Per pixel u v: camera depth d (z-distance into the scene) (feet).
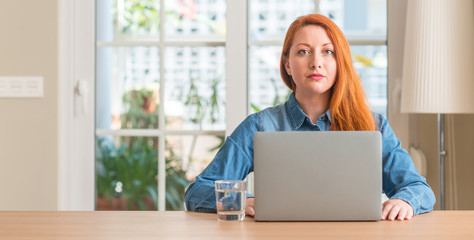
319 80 5.15
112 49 9.43
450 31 7.52
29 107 9.12
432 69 7.50
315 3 9.30
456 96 7.45
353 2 9.43
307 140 4.20
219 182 4.29
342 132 4.21
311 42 5.15
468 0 7.57
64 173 9.24
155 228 4.00
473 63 7.52
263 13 9.30
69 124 9.25
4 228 4.01
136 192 9.46
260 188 4.23
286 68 5.58
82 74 9.30
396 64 8.88
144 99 9.45
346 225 4.09
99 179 9.43
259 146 4.22
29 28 9.14
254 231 3.88
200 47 9.35
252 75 9.29
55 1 9.12
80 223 4.22
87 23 9.29
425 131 8.79
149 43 9.39
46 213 4.71
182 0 9.38
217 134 9.34
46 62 9.12
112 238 3.66
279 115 5.69
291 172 4.21
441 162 8.29
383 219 4.37
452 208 8.71
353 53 9.09
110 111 9.43
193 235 3.75
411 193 4.72
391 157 5.38
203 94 9.37
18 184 9.11
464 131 8.64
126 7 9.42
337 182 4.20
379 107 9.06
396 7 8.87
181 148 9.43
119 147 9.46
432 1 7.57
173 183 9.45
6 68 9.11
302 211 4.22
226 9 9.18
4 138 9.12
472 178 8.58
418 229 3.95
